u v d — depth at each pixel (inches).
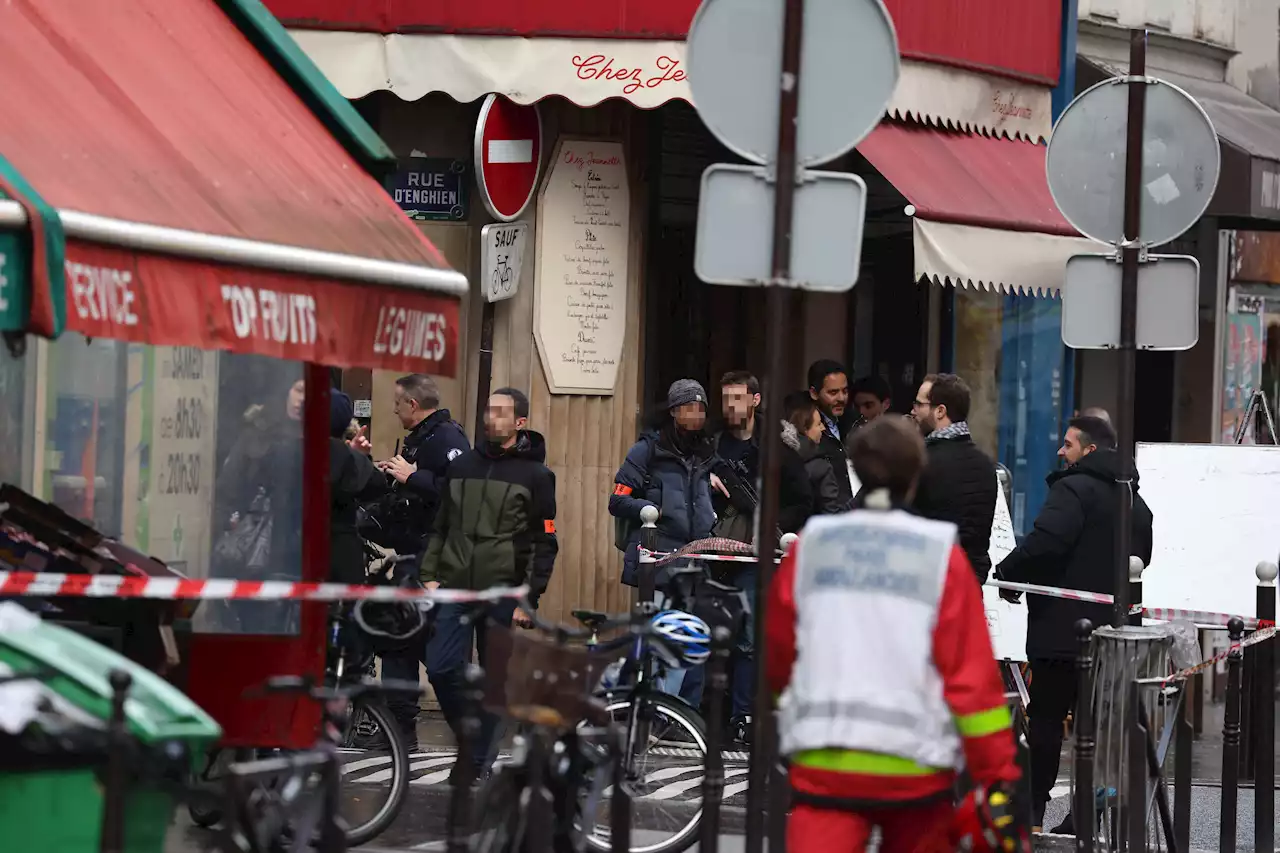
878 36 512.1
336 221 641.0
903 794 426.6
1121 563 673.6
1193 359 1336.1
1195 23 1355.8
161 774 424.5
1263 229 1347.2
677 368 1107.9
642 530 857.5
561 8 949.8
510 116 966.4
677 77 947.3
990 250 972.6
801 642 437.1
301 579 708.0
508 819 510.9
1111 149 686.5
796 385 1159.0
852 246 516.1
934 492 778.2
